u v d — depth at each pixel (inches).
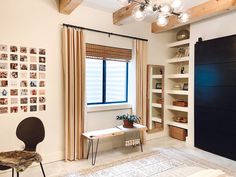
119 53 160.2
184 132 179.3
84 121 139.1
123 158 138.1
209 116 147.3
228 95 134.7
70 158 133.9
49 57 129.3
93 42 146.4
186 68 191.6
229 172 116.8
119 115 162.4
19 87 119.3
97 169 121.1
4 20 113.7
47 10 127.7
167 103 195.2
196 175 62.1
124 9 142.6
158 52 187.2
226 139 136.8
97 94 158.7
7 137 116.1
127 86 173.5
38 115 126.3
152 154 145.6
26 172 116.5
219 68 139.6
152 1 88.3
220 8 126.6
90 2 136.4
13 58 116.9
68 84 133.0
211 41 144.5
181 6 88.0
